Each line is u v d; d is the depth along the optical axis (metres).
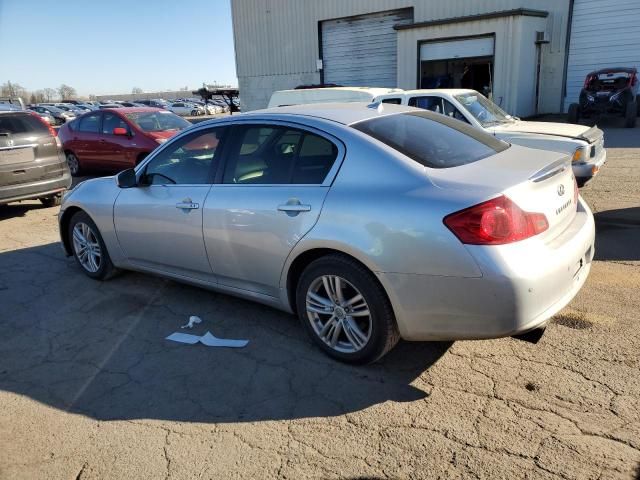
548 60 18.81
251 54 25.77
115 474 2.54
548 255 2.79
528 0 18.52
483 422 2.74
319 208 3.21
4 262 5.85
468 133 3.83
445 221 2.75
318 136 3.40
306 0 23.34
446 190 2.85
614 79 15.32
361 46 22.48
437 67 19.39
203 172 3.99
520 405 2.85
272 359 3.51
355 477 2.44
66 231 5.35
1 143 7.45
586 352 3.31
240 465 2.55
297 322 4.02
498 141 3.91
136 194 4.43
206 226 3.85
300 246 3.30
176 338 3.87
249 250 3.64
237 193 3.69
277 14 24.39
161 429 2.86
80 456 2.68
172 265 4.32
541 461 2.45
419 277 2.85
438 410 2.86
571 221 3.31
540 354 3.33
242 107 26.80
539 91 19.20
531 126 7.60
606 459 2.43
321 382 3.21
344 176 3.20
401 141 3.30
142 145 10.11
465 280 2.72
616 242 5.39
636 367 3.12
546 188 2.98
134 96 96.62
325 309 3.37
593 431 2.62
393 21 21.41
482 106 8.13
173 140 4.27
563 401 2.86
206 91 18.19
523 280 2.65
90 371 3.48
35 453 2.72
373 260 2.97
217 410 3.00
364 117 3.55
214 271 3.98
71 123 11.66
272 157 3.60
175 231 4.11
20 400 3.19
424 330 2.96
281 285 3.57
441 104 7.95
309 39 23.81
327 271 3.24
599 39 17.89
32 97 93.44
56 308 4.52
